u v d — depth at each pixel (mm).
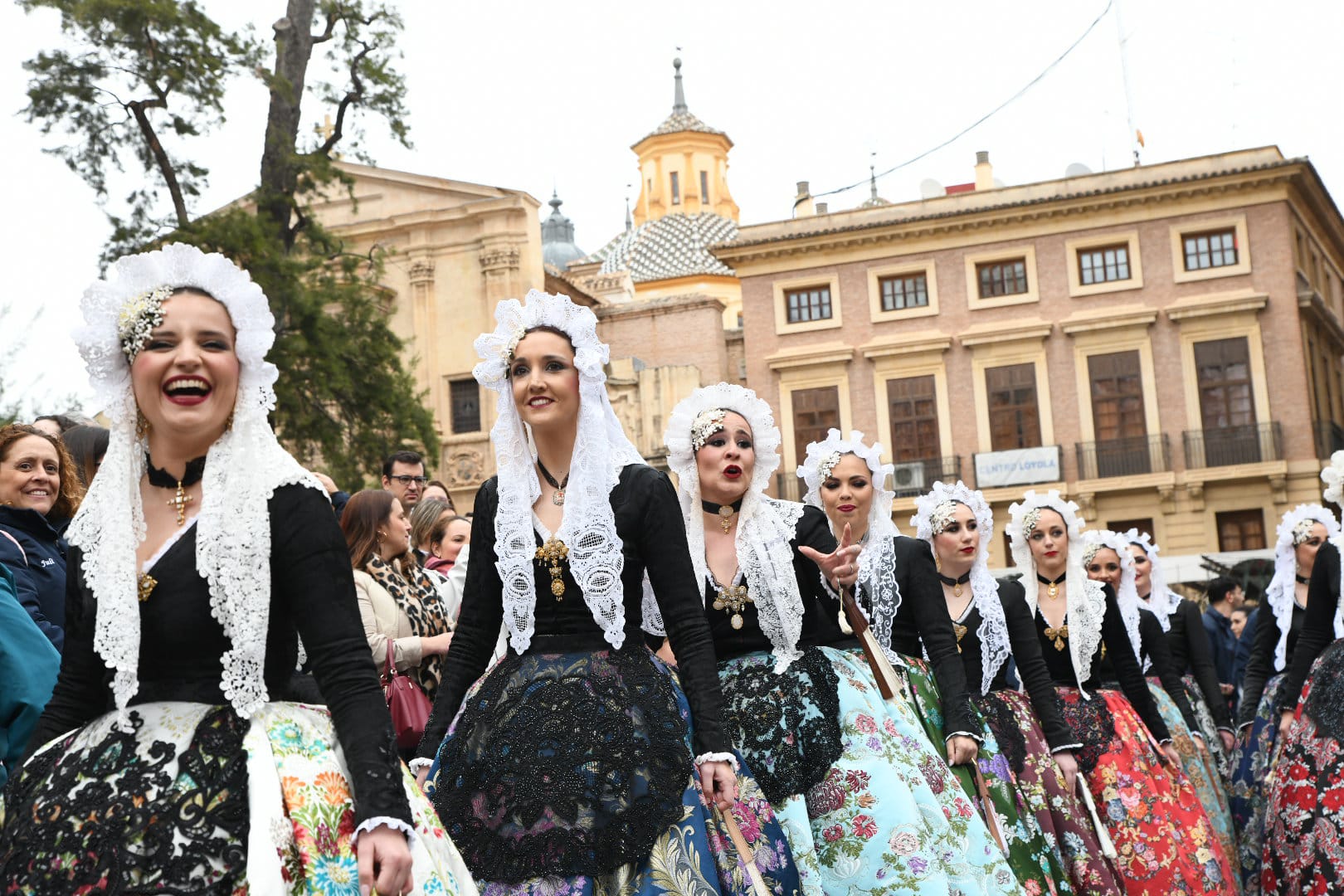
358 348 22562
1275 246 32406
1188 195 32781
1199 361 32688
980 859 5141
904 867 4805
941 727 5953
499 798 3848
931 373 34125
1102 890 6488
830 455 6188
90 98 20047
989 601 6723
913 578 6023
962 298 34062
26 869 2816
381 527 6160
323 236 22328
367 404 22844
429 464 23625
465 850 3846
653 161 57312
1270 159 32469
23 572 4754
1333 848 6465
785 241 34938
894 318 34406
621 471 4215
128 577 3010
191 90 20125
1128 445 32812
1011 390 33625
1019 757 6598
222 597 3000
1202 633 10047
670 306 37219
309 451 22812
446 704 4238
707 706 4027
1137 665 7602
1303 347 32250
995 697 6734
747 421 5258
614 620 4051
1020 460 33219
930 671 6094
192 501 3131
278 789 2879
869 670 5270
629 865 3795
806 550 4918
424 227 32094
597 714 3898
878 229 34375
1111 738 7168
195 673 3014
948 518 6738
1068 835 6543
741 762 4570
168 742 2926
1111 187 33188
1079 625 7402
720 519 5242
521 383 4219
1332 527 8867
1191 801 7398
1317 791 6598
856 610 5227
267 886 2760
